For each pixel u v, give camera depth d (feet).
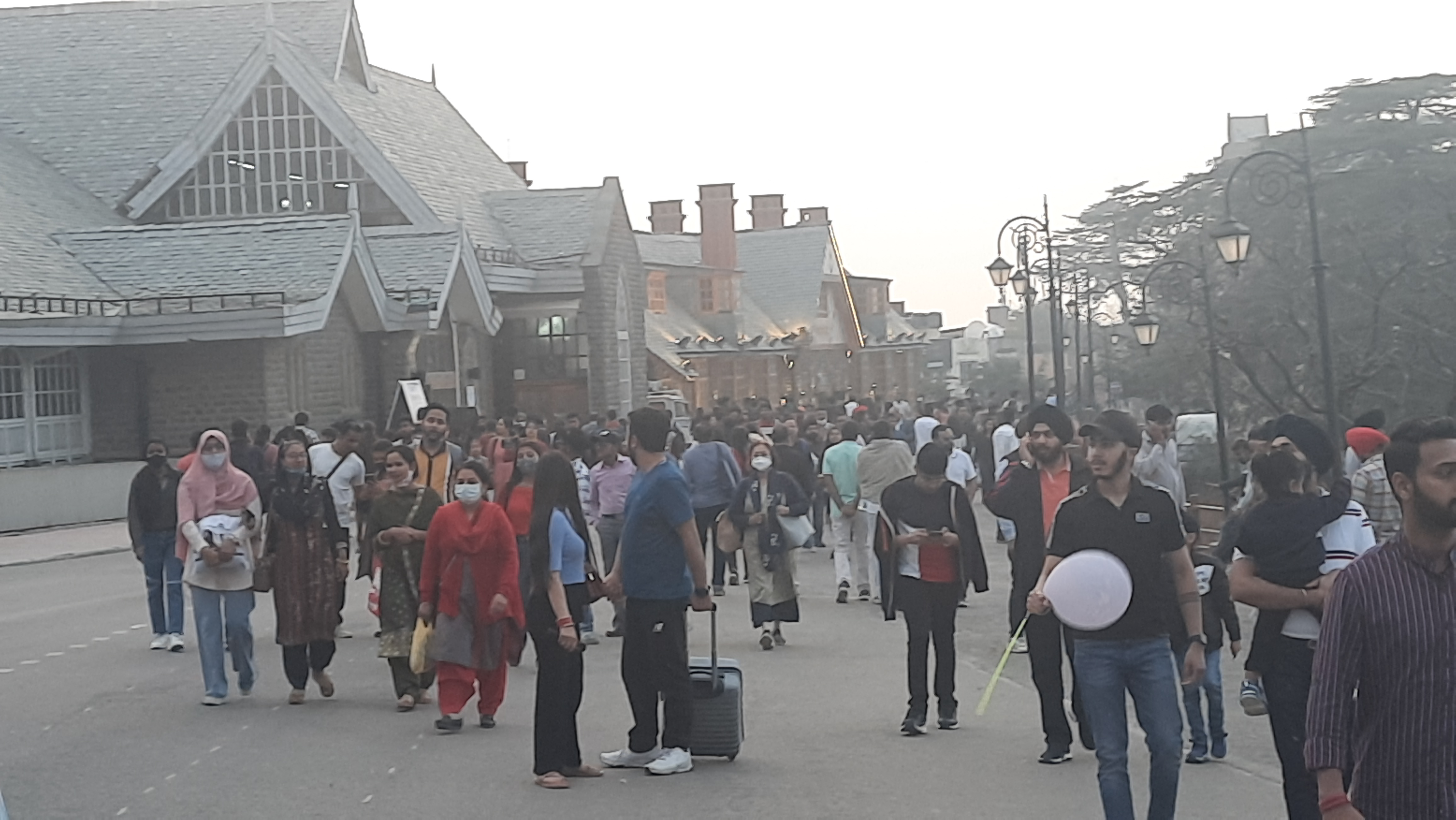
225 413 115.44
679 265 230.07
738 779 30.37
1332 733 15.85
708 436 66.54
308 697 40.40
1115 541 24.08
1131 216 145.07
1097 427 24.32
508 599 34.99
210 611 39.24
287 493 39.11
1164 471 46.96
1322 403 109.91
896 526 35.14
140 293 118.73
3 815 20.88
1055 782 30.04
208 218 146.92
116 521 105.60
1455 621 15.64
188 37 166.20
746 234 265.54
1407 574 15.76
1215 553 25.63
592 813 27.71
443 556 35.12
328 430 61.87
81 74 163.22
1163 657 23.97
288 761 32.53
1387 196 115.75
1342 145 120.98
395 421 108.37
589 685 42.22
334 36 163.02
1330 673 15.92
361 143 145.07
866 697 40.11
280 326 112.16
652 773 30.73
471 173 170.60
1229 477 83.10
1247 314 115.85
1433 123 122.01
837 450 62.08
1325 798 15.83
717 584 64.54
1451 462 15.35
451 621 35.01
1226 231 66.13
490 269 143.84
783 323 251.19
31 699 40.40
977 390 291.58
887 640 50.96
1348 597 15.88
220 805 28.78
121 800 29.35
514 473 40.57
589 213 159.84
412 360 130.62
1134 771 31.24
